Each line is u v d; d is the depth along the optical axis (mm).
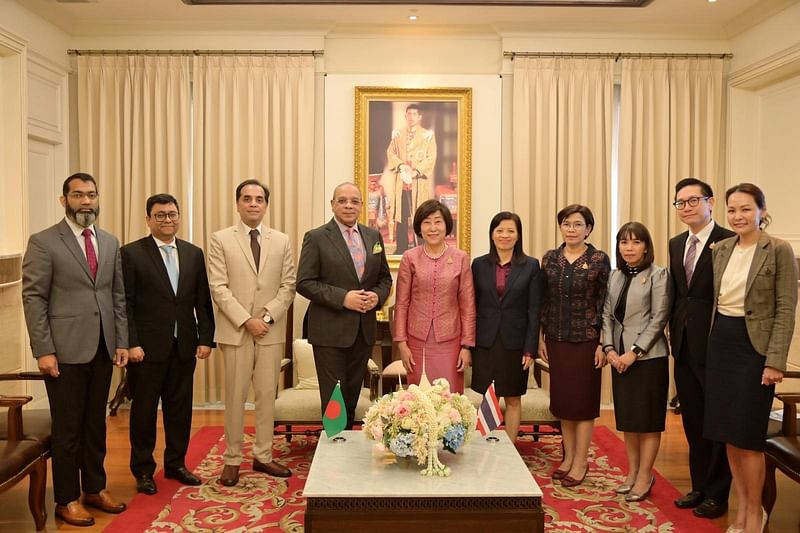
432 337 3715
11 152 5016
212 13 5555
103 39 5789
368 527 2461
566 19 5691
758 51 5426
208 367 5832
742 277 2992
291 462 4195
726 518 3350
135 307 3646
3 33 4738
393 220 5879
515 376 3740
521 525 2484
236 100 5773
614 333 3623
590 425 3760
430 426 2699
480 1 5234
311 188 5812
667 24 5766
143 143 5805
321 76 5863
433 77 5875
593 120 5848
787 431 3193
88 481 3412
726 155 5906
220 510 3406
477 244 5949
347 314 3676
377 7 5402
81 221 3289
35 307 3164
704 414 3131
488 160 5918
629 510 3445
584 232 3686
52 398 3250
